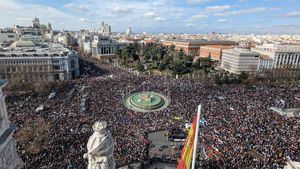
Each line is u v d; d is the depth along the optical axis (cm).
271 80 18162
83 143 6969
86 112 9612
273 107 11012
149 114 10031
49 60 17162
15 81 14225
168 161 6969
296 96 13338
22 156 6109
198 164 6256
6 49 18700
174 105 10906
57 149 6575
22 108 9838
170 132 8625
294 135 7888
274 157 6531
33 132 7319
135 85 14450
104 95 12175
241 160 6366
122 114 9744
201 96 12306
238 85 16138
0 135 2772
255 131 8156
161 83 15300
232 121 9006
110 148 1755
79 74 19475
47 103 10619
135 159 6575
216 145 7225
